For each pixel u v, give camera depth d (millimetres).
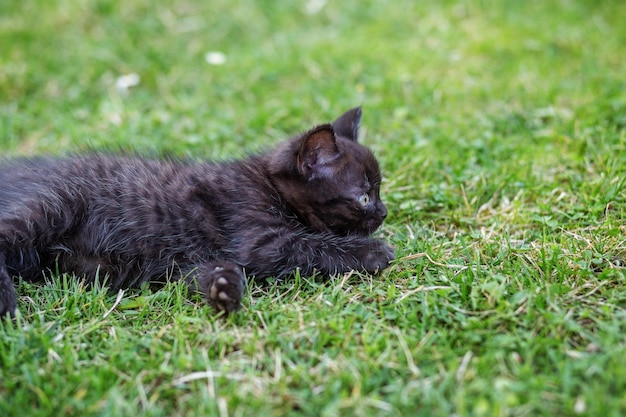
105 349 1155
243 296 1210
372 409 1094
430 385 1104
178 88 1611
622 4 1771
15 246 1216
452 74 1606
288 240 1238
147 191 1256
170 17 1797
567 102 1499
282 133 1481
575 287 1190
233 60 1669
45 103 1574
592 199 1304
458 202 1333
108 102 1561
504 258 1232
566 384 1094
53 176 1257
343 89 1567
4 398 1110
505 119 1472
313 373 1125
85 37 1732
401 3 1881
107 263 1247
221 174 1271
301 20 1853
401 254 1253
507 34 1701
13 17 1770
